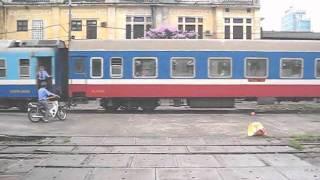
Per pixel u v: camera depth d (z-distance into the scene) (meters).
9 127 20.50
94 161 12.36
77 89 28.47
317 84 29.09
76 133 18.69
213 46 28.62
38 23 51.31
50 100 23.56
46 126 20.95
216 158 12.81
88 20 51.06
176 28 47.22
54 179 10.12
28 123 22.12
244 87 28.70
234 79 28.64
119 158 12.83
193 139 16.91
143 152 13.86
